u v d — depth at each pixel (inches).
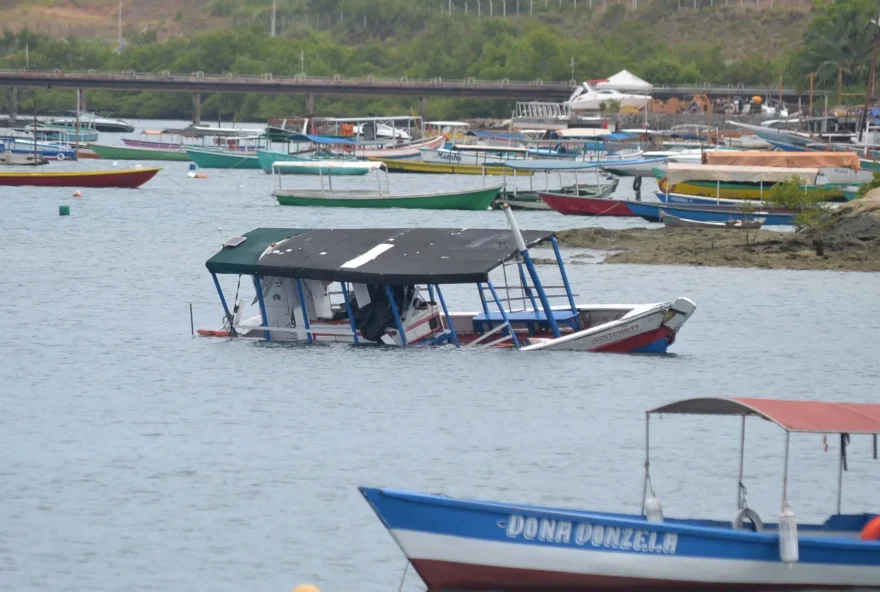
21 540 2647.6
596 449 3341.5
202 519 2773.1
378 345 4630.9
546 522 2171.5
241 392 3944.4
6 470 3120.1
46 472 3107.8
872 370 4483.3
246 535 2677.2
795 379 4303.6
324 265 4574.3
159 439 3412.9
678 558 2222.0
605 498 2925.7
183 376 4170.8
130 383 4084.6
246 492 2955.2
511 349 4581.7
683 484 3048.7
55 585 2422.5
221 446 3341.5
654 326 4596.5
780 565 2261.3
